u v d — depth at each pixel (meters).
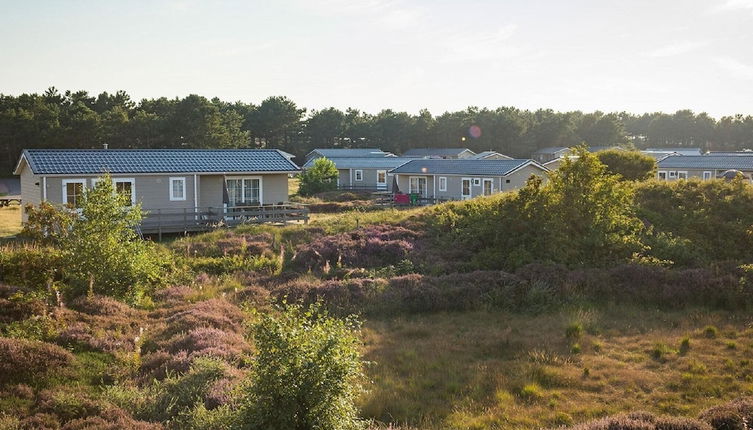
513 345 13.37
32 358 10.19
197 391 9.52
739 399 9.43
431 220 26.02
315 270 20.97
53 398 8.94
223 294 17.22
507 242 21.44
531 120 122.00
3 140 71.31
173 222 30.89
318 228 27.16
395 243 22.84
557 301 16.81
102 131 75.75
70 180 29.20
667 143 142.50
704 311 15.77
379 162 66.75
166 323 14.02
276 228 27.97
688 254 20.45
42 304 13.27
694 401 10.19
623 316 15.62
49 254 17.16
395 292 17.33
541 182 22.67
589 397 10.56
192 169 32.28
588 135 118.56
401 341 13.93
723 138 134.88
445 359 12.55
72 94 94.81
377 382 11.29
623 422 8.21
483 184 46.28
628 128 159.38
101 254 16.36
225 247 23.56
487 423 9.55
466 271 20.27
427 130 110.81
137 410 9.05
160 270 19.27
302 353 8.03
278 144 115.38
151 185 31.33
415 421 9.70
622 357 12.47
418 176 52.03
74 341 11.82
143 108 92.38
